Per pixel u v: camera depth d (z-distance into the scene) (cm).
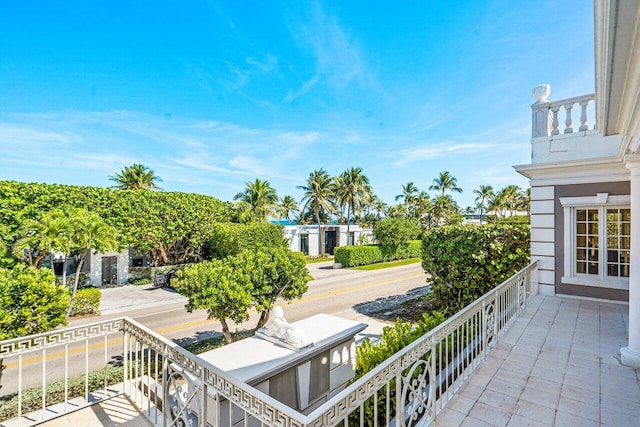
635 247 421
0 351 312
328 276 2045
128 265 1872
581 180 752
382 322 1055
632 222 425
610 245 730
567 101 777
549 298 763
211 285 656
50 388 540
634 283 421
